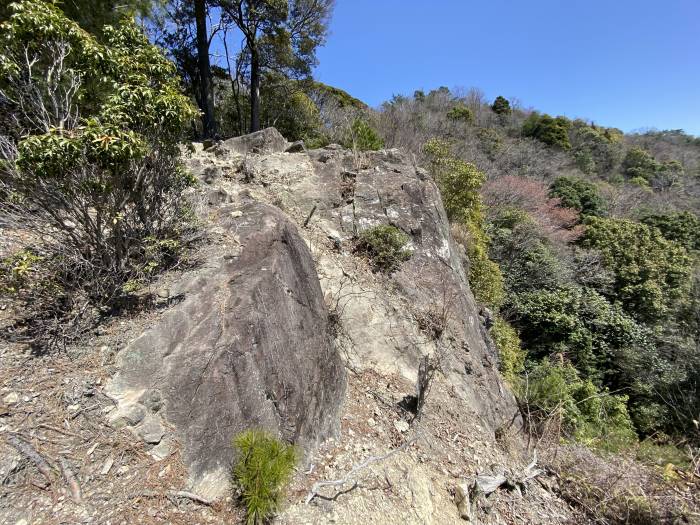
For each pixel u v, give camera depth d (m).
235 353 2.04
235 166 5.94
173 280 2.45
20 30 2.15
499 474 3.17
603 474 3.63
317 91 15.56
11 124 2.29
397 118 17.02
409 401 3.38
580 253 13.16
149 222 2.56
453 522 2.50
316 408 2.54
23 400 1.76
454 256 6.23
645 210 19.67
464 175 8.95
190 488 1.71
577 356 9.13
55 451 1.63
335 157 6.48
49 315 2.18
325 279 4.21
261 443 1.77
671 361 8.98
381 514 2.19
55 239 2.25
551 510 3.18
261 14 10.94
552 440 4.39
